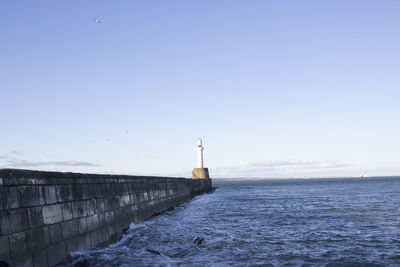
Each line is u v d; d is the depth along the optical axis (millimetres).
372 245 12062
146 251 10578
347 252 10977
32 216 7438
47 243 7871
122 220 14109
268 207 27562
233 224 17281
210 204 31703
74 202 9641
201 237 12812
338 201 32844
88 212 10539
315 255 10555
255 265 9352
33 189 7617
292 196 43375
